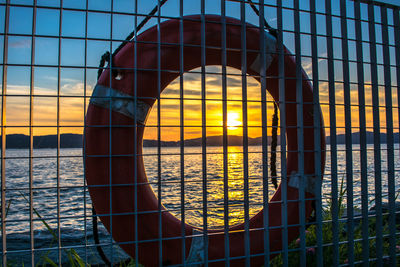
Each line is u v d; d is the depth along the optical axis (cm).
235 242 181
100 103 173
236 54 191
